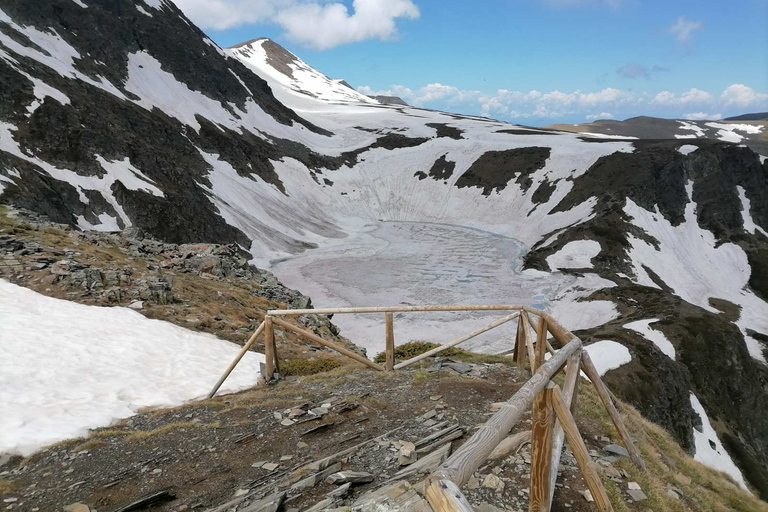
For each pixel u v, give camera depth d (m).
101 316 17.00
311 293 73.00
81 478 6.91
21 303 16.41
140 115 95.06
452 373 11.56
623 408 11.86
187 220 73.69
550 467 4.45
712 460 45.38
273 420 8.82
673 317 61.53
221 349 16.73
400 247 102.81
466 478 2.72
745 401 54.78
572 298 72.94
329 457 6.78
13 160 55.97
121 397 10.88
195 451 7.66
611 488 5.82
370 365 12.30
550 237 99.44
